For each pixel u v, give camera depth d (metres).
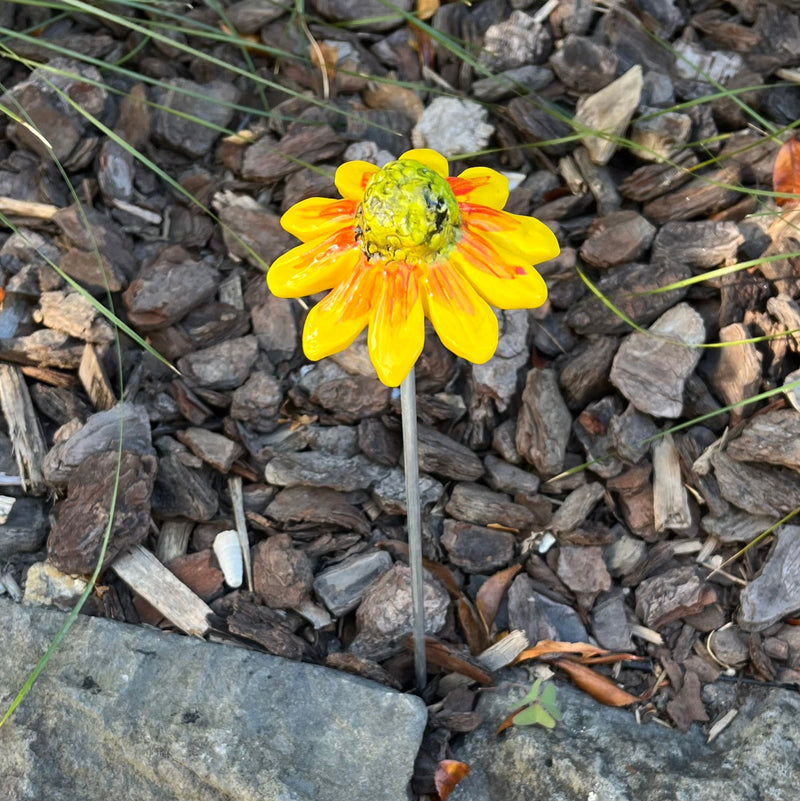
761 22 0.59
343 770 0.38
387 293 0.29
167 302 0.49
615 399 0.48
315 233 0.31
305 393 0.49
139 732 0.38
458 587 0.45
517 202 0.54
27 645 0.41
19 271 0.51
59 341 0.49
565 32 0.59
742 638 0.44
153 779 0.38
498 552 0.46
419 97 0.58
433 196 0.28
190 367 0.49
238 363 0.49
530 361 0.50
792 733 0.39
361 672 0.41
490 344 0.29
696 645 0.44
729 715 0.42
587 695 0.43
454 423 0.49
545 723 0.40
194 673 0.40
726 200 0.52
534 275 0.29
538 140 0.55
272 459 0.47
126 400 0.48
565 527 0.46
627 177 0.54
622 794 0.38
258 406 0.48
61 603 0.42
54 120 0.53
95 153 0.54
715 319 0.49
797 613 0.44
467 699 0.42
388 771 0.38
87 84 0.55
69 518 0.43
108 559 0.42
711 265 0.50
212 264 0.53
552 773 0.39
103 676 0.40
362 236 0.29
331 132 0.55
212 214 0.49
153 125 0.55
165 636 0.41
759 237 0.51
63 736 0.39
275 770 0.37
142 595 0.43
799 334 0.47
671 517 0.46
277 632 0.42
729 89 0.57
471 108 0.56
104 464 0.44
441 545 0.46
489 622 0.44
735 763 0.39
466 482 0.47
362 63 0.59
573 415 0.49
